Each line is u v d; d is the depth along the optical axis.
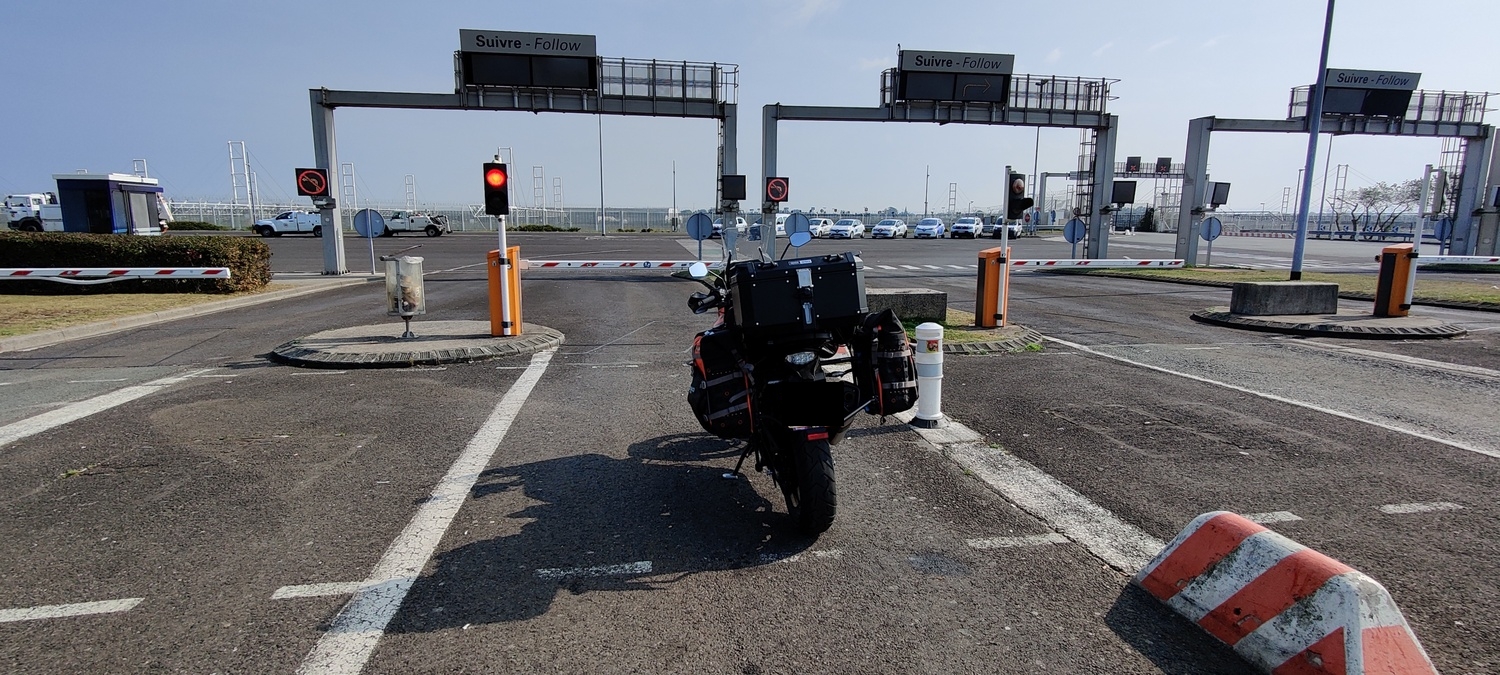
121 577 3.87
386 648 3.26
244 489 5.13
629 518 4.70
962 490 5.17
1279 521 4.62
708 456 5.91
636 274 24.19
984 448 6.09
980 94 23.61
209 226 53.00
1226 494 5.08
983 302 11.57
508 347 9.91
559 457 5.87
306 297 16.92
